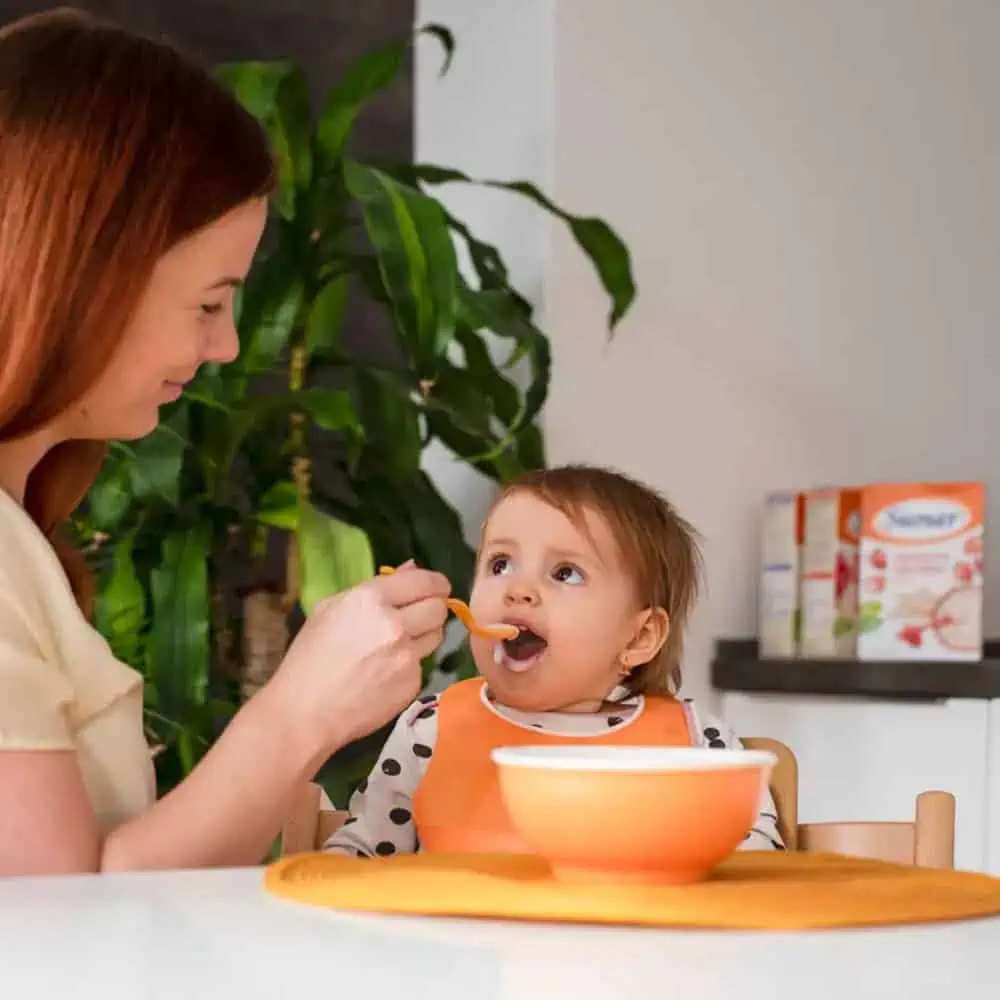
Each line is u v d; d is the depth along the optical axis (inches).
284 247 71.7
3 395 33.4
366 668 34.2
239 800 32.5
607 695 53.9
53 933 19.6
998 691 71.7
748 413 85.6
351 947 18.6
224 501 76.0
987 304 93.3
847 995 15.9
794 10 87.8
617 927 20.3
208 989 15.9
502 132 86.1
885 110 90.4
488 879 24.0
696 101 85.0
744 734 81.1
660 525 55.4
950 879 25.8
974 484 75.3
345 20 94.6
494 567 54.1
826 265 88.3
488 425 73.7
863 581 77.5
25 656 31.5
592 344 81.8
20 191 32.7
